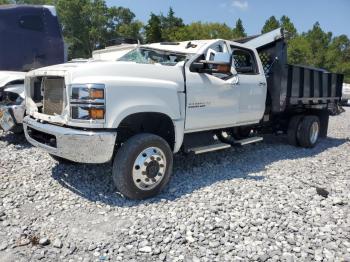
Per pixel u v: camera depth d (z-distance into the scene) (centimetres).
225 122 568
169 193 454
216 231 359
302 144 781
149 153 427
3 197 424
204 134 558
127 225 364
